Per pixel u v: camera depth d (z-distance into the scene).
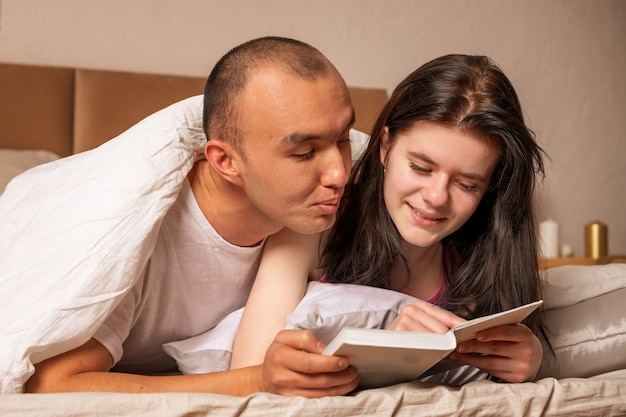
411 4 3.37
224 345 1.18
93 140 2.79
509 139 1.10
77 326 0.94
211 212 1.13
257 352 1.12
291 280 1.18
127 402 0.81
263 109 0.93
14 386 0.92
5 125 2.70
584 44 3.70
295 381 0.88
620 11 3.76
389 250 1.23
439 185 1.08
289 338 0.91
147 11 3.00
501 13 3.54
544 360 1.18
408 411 0.88
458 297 1.27
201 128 1.15
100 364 1.02
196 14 3.07
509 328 1.00
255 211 1.11
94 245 0.97
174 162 1.07
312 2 3.24
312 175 0.95
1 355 0.91
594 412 0.97
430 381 1.03
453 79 1.09
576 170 3.66
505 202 1.20
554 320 1.24
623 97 3.74
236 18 3.12
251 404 0.83
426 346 0.83
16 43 2.86
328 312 1.08
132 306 1.09
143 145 1.07
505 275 1.23
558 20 3.65
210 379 0.95
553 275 1.34
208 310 1.24
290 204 0.97
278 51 0.96
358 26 3.30
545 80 3.63
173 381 0.96
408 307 1.01
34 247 1.01
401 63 3.35
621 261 3.09
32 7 2.88
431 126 1.08
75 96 2.81
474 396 0.91
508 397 0.93
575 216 3.65
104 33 2.96
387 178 1.15
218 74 0.99
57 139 2.76
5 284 0.99
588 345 1.21
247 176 0.98
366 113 3.11
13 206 1.19
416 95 1.11
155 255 1.12
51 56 2.89
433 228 1.12
